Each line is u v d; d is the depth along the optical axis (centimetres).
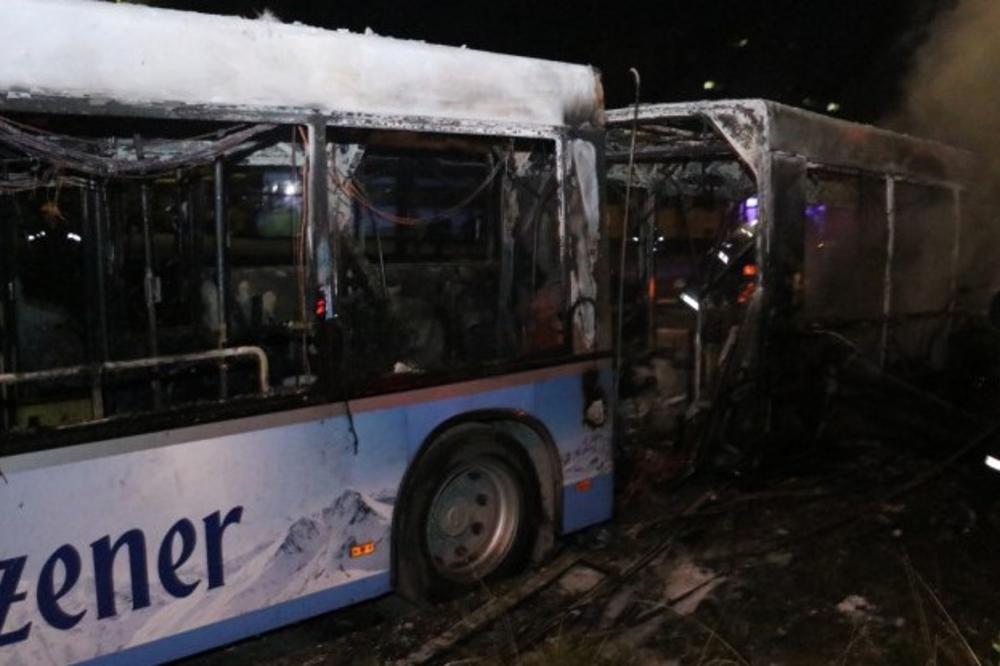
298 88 348
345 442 375
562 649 375
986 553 484
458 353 498
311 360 369
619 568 471
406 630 408
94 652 309
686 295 682
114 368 312
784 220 602
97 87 299
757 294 594
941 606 412
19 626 291
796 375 636
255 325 455
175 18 320
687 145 688
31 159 338
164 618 325
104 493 308
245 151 434
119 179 399
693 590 439
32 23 286
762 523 535
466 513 439
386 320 471
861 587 442
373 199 480
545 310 469
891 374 765
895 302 782
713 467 612
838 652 377
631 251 783
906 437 717
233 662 387
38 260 386
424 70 389
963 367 894
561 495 469
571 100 455
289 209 462
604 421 489
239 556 344
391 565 399
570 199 459
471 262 510
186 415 326
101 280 394
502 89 421
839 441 704
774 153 588
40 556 294
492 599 431
